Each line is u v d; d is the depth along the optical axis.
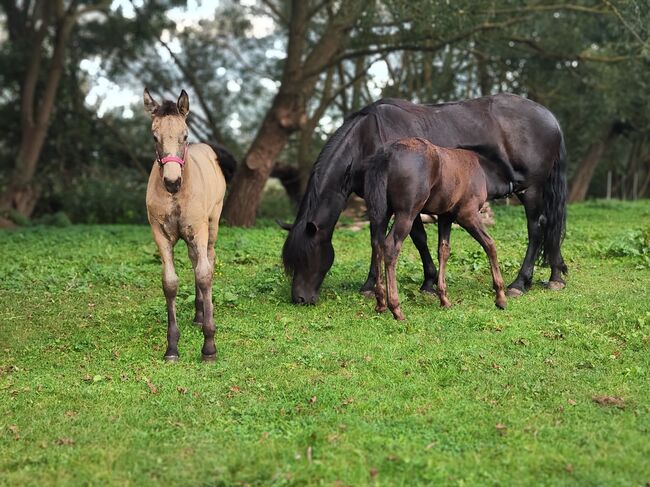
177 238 6.64
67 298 9.18
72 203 23.14
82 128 24.34
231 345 6.98
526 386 5.63
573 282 9.26
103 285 9.88
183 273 10.59
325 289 9.16
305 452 4.60
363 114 8.62
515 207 18.02
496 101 8.91
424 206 7.66
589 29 21.88
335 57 17.97
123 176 25.23
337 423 5.03
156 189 6.41
